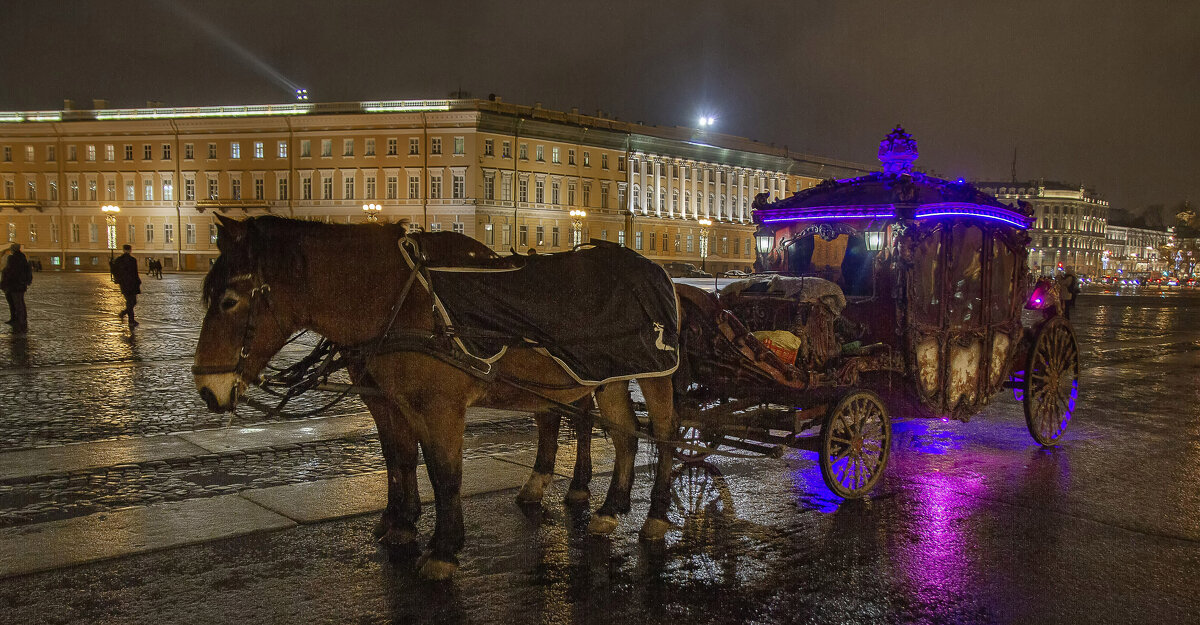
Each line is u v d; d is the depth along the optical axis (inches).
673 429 228.1
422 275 187.8
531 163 2970.0
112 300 1243.8
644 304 215.5
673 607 180.1
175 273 2736.2
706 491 271.6
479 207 2807.6
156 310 1046.4
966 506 260.1
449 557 193.0
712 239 3622.0
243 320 178.9
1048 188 5561.0
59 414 374.9
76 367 526.0
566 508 247.6
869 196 296.8
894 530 234.2
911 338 282.0
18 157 3161.9
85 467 280.5
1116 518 249.0
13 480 264.5
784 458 319.6
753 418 253.1
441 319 187.3
